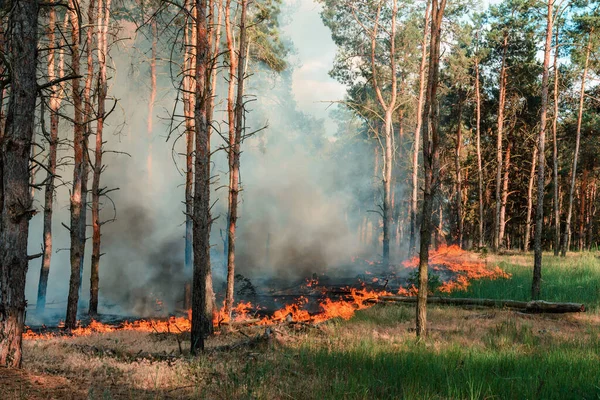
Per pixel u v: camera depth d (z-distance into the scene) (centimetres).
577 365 915
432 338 1255
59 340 1295
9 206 788
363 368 876
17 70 795
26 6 801
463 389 763
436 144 1331
